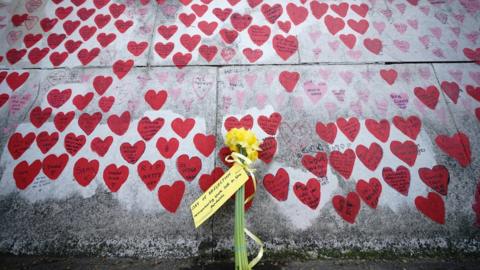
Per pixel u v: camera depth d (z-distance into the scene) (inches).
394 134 77.3
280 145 75.7
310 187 71.4
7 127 77.9
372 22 92.6
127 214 69.2
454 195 71.3
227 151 74.5
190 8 93.4
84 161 73.8
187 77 83.7
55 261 64.6
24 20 92.0
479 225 68.7
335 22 92.0
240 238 59.5
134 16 92.6
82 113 79.2
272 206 69.7
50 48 87.9
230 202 70.3
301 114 79.4
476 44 89.6
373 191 71.2
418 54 87.8
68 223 68.6
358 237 67.2
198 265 63.9
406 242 66.8
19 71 84.6
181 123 78.0
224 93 81.7
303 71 84.9
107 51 87.3
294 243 66.7
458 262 64.7
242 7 93.4
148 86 82.5
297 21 91.7
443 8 95.7
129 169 73.0
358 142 76.3
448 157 75.1
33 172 72.9
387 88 83.1
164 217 68.9
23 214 69.4
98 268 63.3
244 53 86.7
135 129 77.2
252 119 78.5
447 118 79.5
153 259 65.0
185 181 71.8
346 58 86.9
